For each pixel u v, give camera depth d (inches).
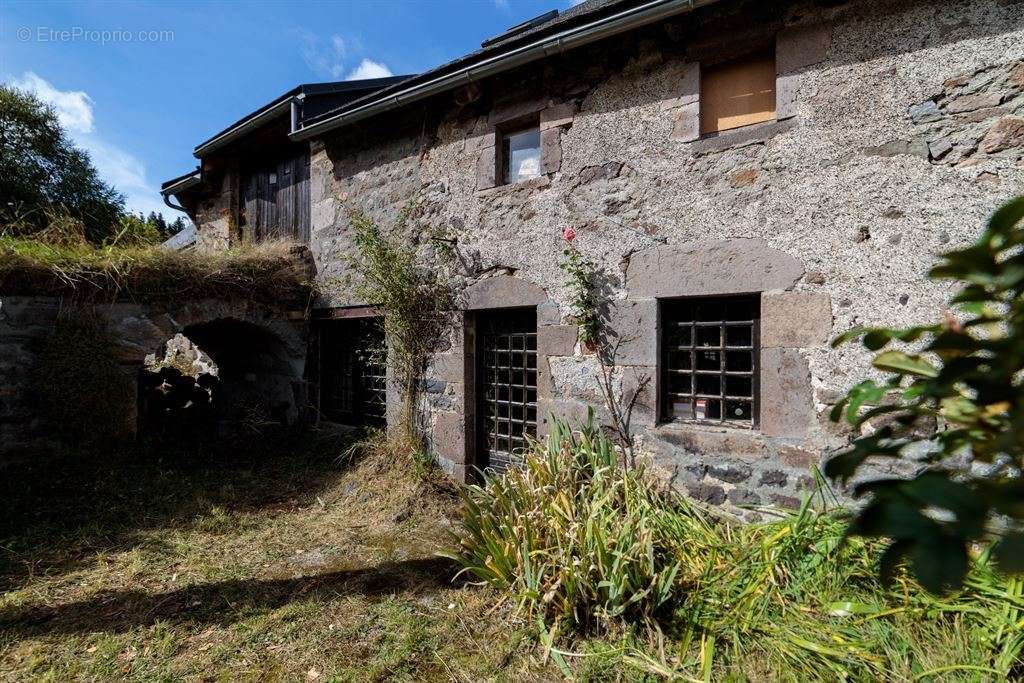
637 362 146.7
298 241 273.9
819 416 121.2
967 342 25.1
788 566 104.0
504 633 102.3
